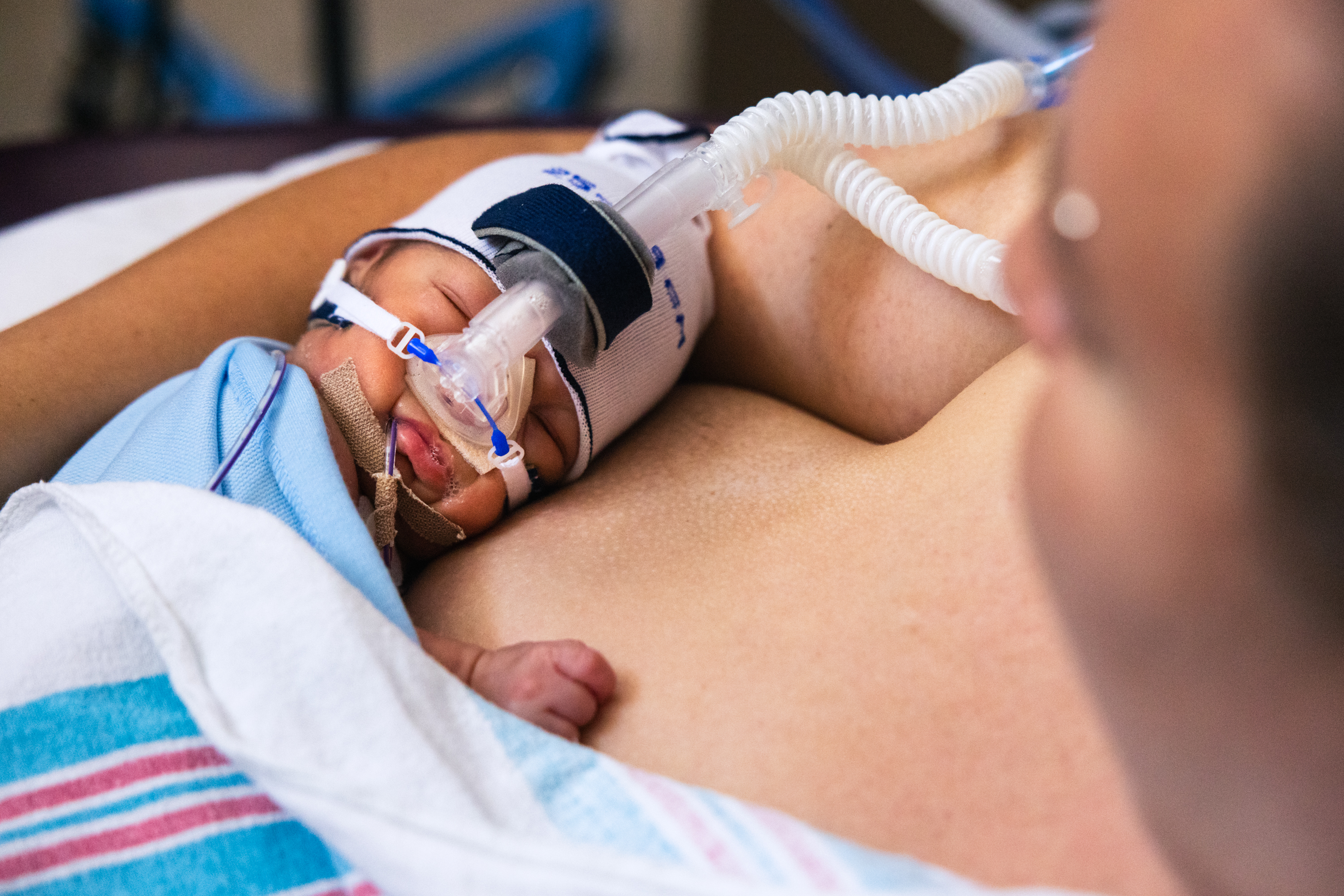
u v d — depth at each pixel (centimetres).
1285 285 29
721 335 104
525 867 54
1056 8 201
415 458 87
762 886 51
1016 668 59
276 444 78
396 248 93
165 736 65
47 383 93
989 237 81
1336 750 34
